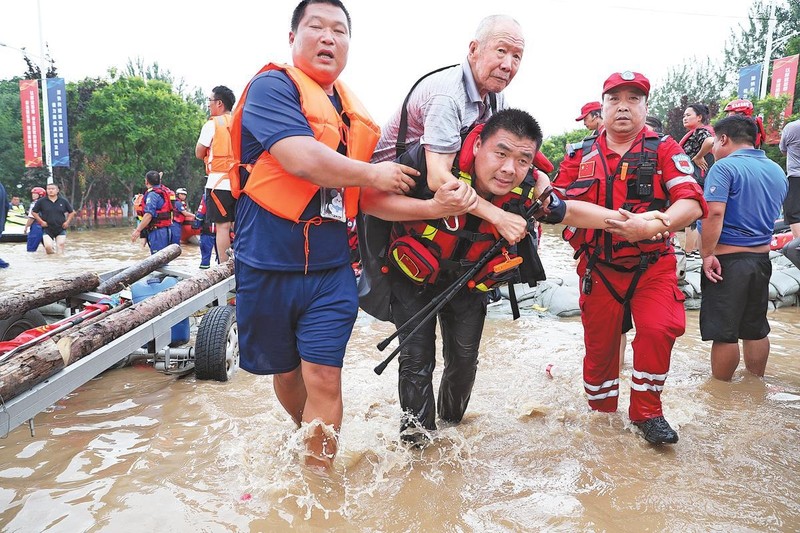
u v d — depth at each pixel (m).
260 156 2.79
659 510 2.75
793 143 7.90
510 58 3.06
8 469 3.02
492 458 3.28
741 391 4.49
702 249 4.62
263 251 2.81
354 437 3.41
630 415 3.61
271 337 2.98
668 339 3.47
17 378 2.71
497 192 3.01
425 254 3.10
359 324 6.50
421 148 3.05
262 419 3.68
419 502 2.76
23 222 25.27
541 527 2.58
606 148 3.70
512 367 5.03
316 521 2.55
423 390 3.35
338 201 2.84
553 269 10.25
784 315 7.37
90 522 2.51
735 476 3.12
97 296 4.89
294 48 2.90
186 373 4.70
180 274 6.04
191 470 2.99
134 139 39.69
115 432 3.50
